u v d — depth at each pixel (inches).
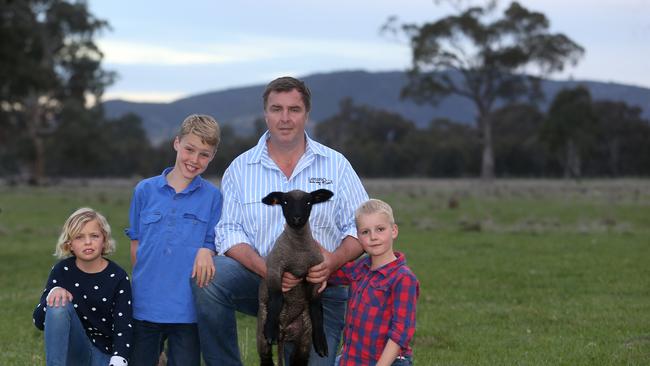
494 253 668.7
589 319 389.1
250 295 264.1
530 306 426.6
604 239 773.9
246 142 3425.2
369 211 236.2
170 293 255.9
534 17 2615.7
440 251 684.1
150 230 258.7
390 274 235.0
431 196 1641.2
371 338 235.3
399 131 4005.9
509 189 1958.7
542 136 3058.6
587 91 3019.2
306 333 251.1
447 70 2869.1
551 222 965.8
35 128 2785.4
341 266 256.5
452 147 3496.6
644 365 299.0
